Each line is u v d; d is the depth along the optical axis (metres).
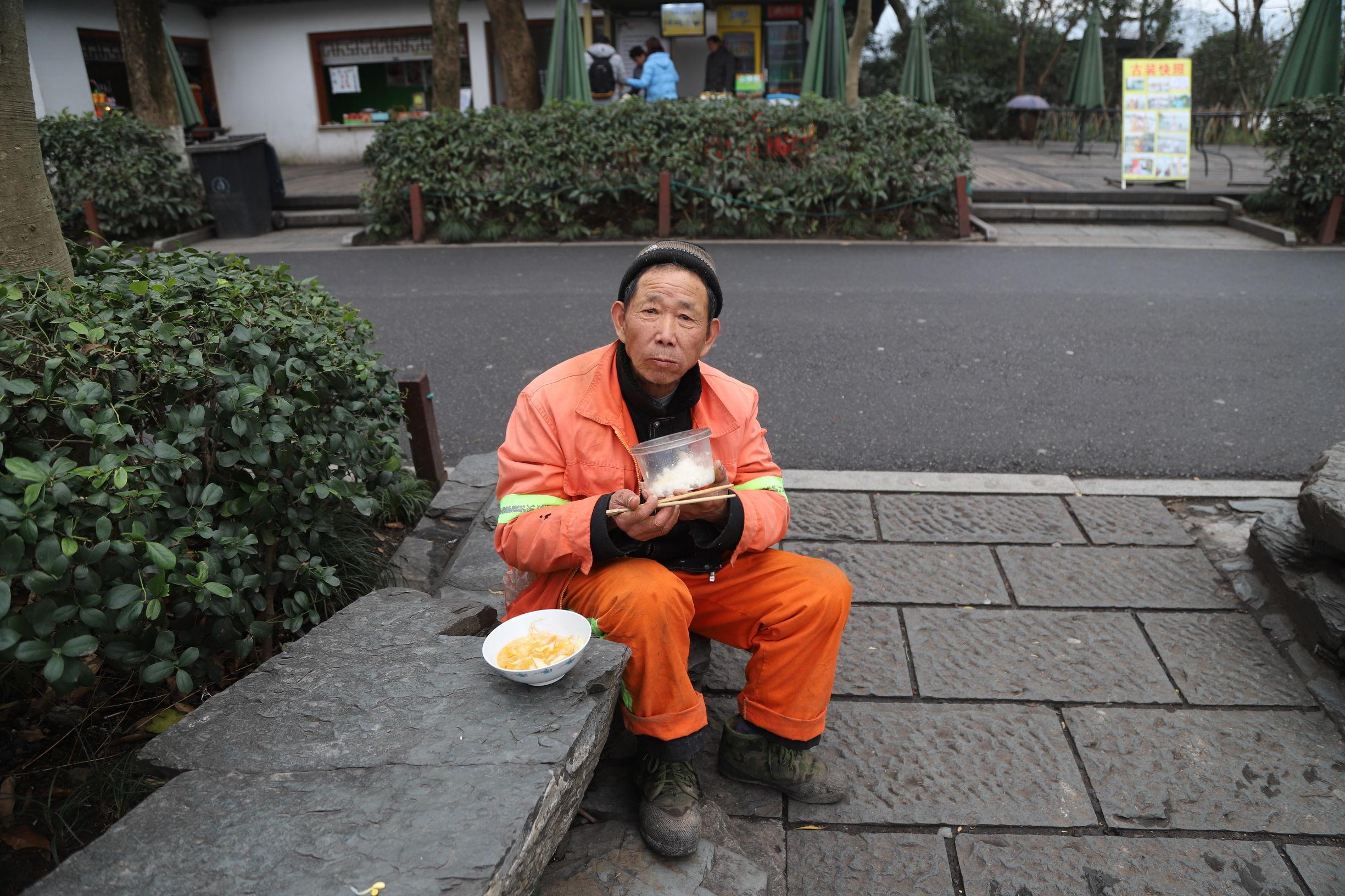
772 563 2.29
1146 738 2.62
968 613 3.20
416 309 7.52
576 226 10.61
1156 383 5.58
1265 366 5.88
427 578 3.24
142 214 10.75
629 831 2.20
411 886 1.46
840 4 12.85
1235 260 9.16
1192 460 4.47
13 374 2.13
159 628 2.17
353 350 3.01
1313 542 3.24
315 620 2.60
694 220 10.70
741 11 16.77
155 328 2.27
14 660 1.85
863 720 2.70
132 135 10.76
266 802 1.63
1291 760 2.53
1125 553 3.57
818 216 10.59
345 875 1.48
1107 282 8.24
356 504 2.66
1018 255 9.52
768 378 5.74
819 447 4.69
